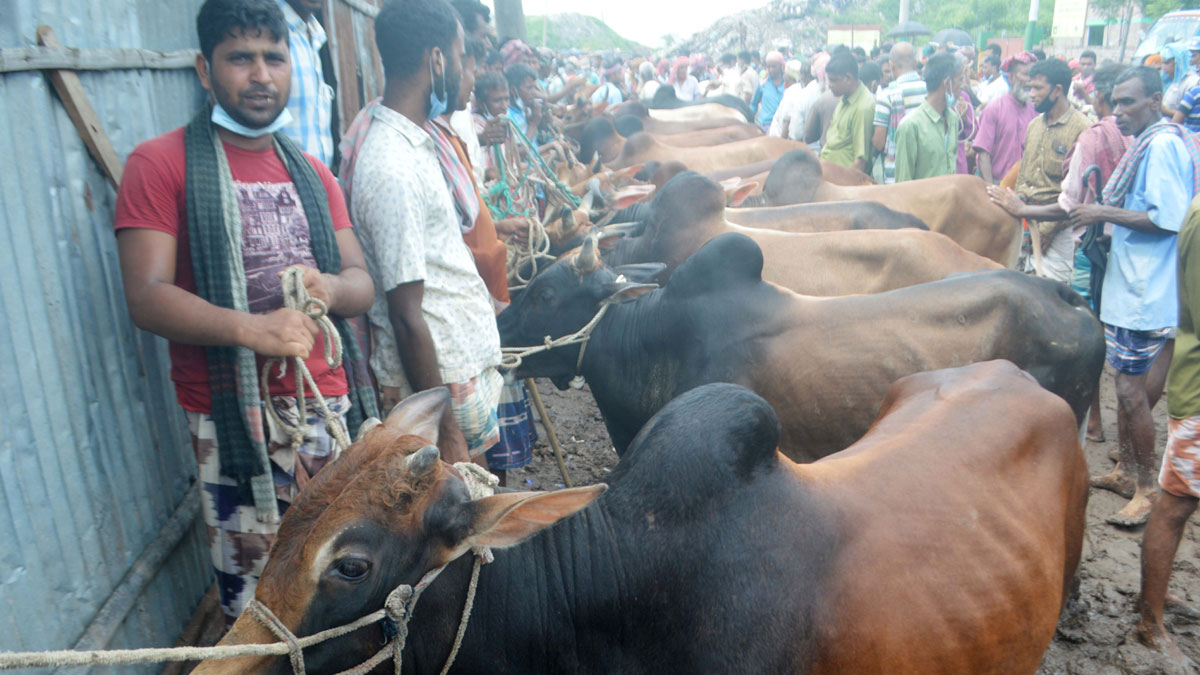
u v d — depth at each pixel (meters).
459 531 1.74
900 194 5.82
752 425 2.12
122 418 2.61
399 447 1.76
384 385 3.05
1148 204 4.18
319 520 1.66
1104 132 4.91
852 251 4.28
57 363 2.29
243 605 2.48
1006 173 7.90
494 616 1.97
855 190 5.92
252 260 2.33
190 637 2.92
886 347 3.30
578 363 3.79
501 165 4.98
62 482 2.29
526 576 2.00
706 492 2.03
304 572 1.63
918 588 2.08
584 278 3.68
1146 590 3.38
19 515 2.10
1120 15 32.97
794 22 50.34
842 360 3.31
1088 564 4.01
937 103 7.38
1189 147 4.18
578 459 5.18
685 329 3.49
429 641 1.85
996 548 2.24
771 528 2.04
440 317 2.94
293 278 2.21
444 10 2.94
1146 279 4.25
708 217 4.54
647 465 2.08
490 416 3.16
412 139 2.87
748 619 1.95
